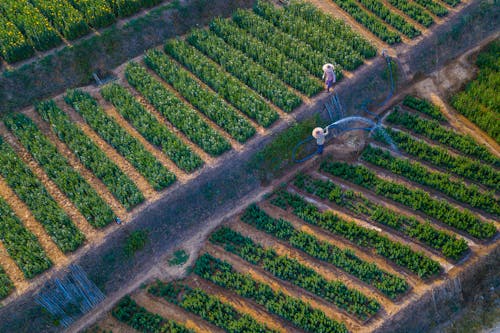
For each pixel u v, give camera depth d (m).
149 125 28.16
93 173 26.36
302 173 28.88
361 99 31.19
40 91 29.50
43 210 24.50
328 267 25.16
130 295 24.42
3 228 23.89
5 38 29.42
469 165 28.27
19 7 31.48
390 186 27.52
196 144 27.81
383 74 31.95
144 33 32.44
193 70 31.06
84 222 24.56
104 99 29.83
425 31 33.75
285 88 29.94
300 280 24.48
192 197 26.38
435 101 32.09
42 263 22.91
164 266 25.34
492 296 25.28
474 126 30.83
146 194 25.67
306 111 29.34
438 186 27.53
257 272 25.12
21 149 27.14
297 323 23.05
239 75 30.75
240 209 27.34
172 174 26.08
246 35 33.00
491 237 25.92
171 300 24.12
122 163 26.83
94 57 30.91
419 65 33.06
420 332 24.06
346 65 31.30
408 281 24.61
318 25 33.94
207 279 24.88
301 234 25.83
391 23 34.12
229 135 28.25
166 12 33.25
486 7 35.41
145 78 30.20
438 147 29.09
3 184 25.80
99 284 23.92
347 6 35.09
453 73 33.25
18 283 22.55
